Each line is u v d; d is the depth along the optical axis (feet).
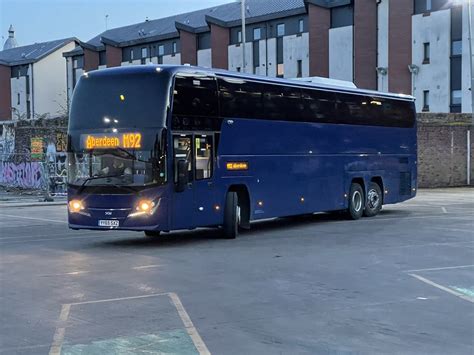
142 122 43.39
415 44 143.02
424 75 141.28
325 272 34.09
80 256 40.70
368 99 65.51
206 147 46.39
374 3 148.56
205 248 44.06
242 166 49.55
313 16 161.07
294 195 55.16
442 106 138.21
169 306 26.23
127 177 43.34
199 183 45.75
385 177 68.33
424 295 28.30
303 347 20.49
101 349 20.29
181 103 44.45
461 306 26.20
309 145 57.00
